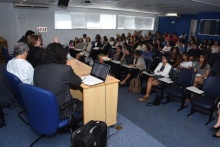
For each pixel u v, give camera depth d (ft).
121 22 35.65
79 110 6.95
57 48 6.08
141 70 14.73
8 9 24.53
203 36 32.30
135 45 27.22
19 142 7.39
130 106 11.76
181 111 11.32
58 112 5.75
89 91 7.22
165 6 24.47
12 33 25.48
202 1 18.21
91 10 31.19
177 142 8.11
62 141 7.55
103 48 23.58
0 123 8.41
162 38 33.65
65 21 29.40
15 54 7.68
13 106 10.55
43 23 27.50
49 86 5.91
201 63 14.11
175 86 12.26
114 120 8.68
